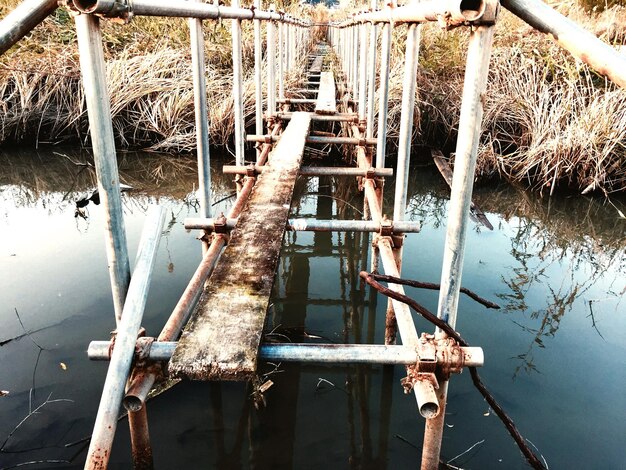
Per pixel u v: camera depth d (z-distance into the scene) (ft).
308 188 20.13
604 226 16.90
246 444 7.77
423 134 22.61
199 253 13.52
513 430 5.78
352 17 18.13
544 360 9.62
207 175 8.98
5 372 8.77
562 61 21.18
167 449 7.59
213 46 25.18
